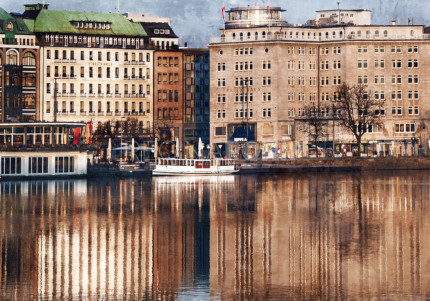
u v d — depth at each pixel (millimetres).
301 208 141750
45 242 109625
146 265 97500
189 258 101062
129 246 107312
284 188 174000
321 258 101062
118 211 136375
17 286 89188
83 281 91000
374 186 179875
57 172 188250
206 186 177750
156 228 120375
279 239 112062
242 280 91750
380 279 92062
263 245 108250
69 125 189125
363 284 90438
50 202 145750
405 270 95375
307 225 123312
